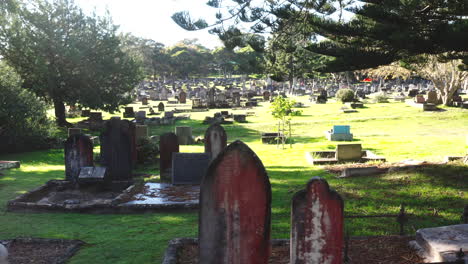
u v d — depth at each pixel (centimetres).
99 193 1216
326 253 504
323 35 1347
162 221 934
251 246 496
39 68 2895
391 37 1028
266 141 2417
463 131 2572
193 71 14012
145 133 2236
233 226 494
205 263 504
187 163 1270
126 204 1031
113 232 845
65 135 2852
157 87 9344
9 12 2972
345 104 4309
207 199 496
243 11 1294
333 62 1227
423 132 2603
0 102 2127
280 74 1616
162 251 716
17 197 1121
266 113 3997
